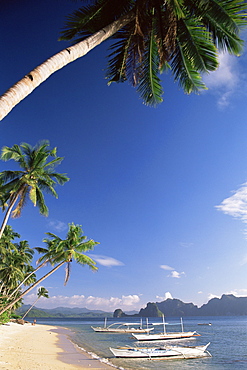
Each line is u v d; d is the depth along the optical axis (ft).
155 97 33.27
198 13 28.04
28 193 74.54
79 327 287.48
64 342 115.14
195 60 29.01
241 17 24.99
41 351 78.79
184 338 132.98
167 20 25.66
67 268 88.79
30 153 79.05
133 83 28.35
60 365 57.82
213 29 29.37
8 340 96.43
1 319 141.28
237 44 27.96
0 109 12.94
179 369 62.59
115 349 74.23
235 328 253.03
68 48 18.67
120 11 29.07
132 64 27.68
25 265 175.01
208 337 153.79
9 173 76.59
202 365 68.13
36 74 15.46
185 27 29.19
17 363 53.26
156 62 32.78
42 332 164.14
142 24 26.50
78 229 95.50
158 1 27.68
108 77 31.86
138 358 73.56
